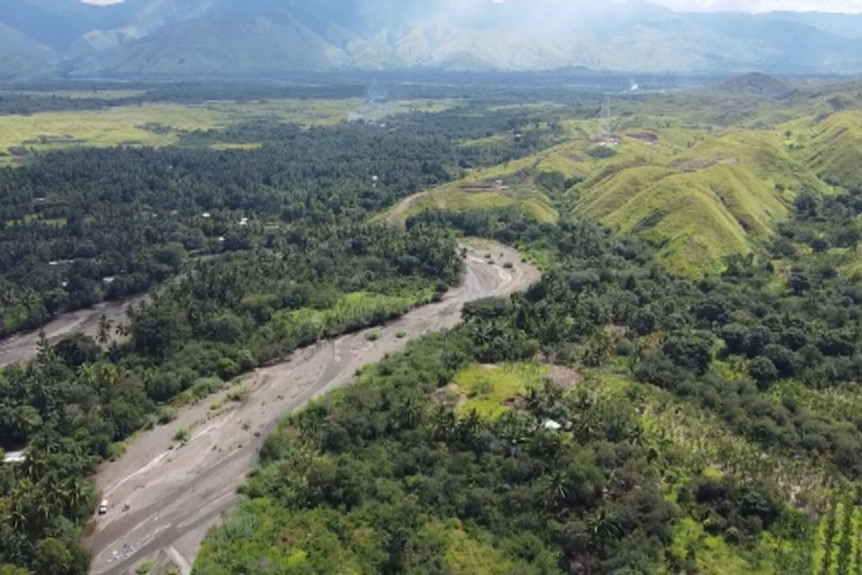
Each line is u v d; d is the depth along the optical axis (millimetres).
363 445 120750
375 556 97312
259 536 102375
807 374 143875
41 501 100500
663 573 92312
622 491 104500
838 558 94188
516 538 99562
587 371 146500
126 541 104438
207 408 141500
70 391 136375
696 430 123625
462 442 118250
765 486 105188
